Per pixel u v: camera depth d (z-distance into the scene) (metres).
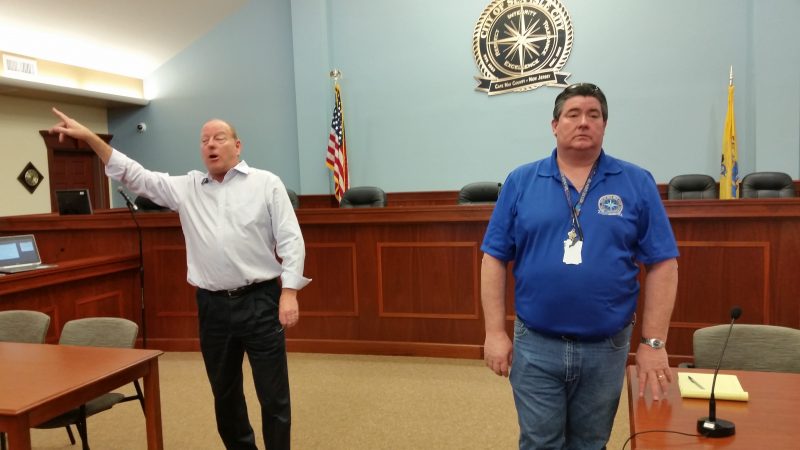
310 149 6.88
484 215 3.75
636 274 1.56
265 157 7.34
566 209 1.53
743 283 3.36
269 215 2.25
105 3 6.37
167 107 7.75
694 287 3.44
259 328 2.22
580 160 1.56
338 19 6.83
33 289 3.53
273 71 7.23
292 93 7.18
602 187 1.53
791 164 5.61
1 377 1.87
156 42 7.33
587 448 1.63
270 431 2.26
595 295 1.49
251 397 3.35
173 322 4.30
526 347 1.62
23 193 7.05
